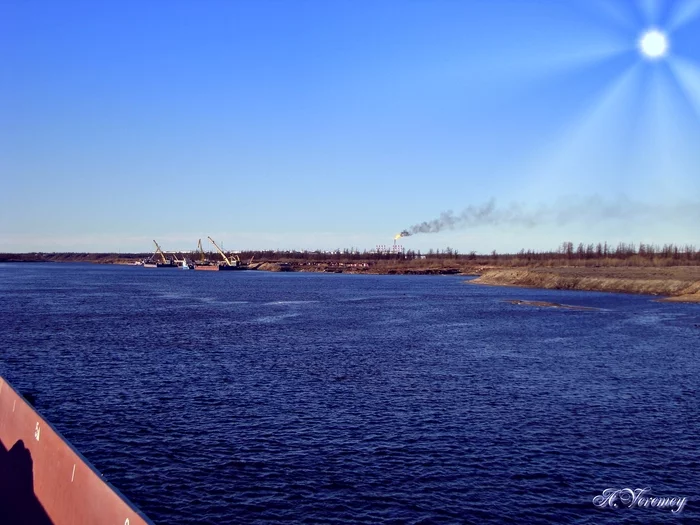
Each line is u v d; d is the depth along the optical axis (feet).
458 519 60.23
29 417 53.98
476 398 107.96
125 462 73.31
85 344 168.55
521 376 128.36
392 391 112.78
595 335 200.23
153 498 63.41
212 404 101.35
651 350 166.81
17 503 50.96
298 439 83.20
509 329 217.36
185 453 76.79
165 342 175.32
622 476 71.82
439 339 188.65
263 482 68.03
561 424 92.12
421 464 74.33
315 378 124.06
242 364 139.74
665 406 103.40
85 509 38.42
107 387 113.09
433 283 640.99
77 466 41.24
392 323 236.63
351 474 70.79
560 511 62.49
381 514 60.95
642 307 314.14
